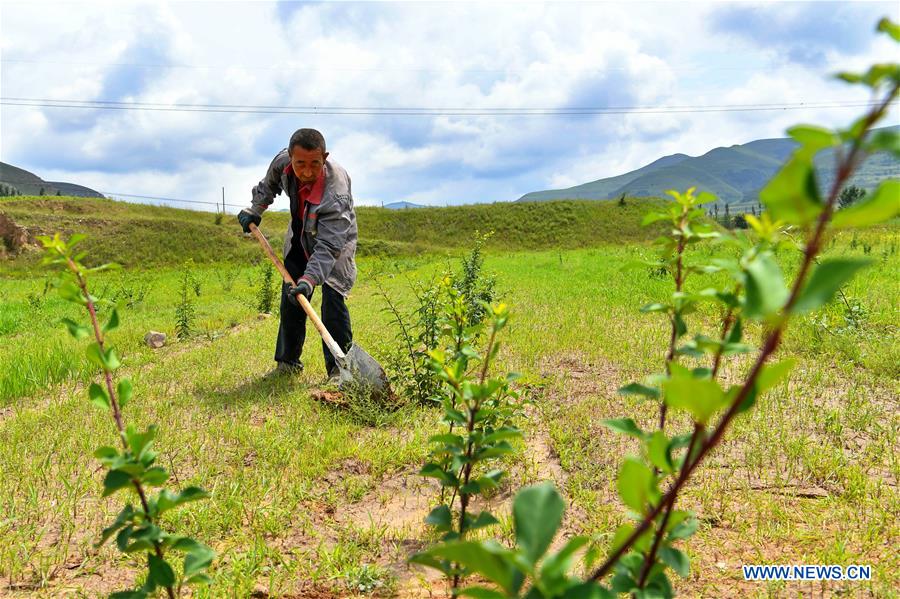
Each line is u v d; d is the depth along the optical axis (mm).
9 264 39312
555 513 814
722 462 3879
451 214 58812
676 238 1448
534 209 58375
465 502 1975
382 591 2709
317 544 3123
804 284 655
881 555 2803
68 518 3330
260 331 9672
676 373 879
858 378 5535
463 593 845
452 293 3975
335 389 5461
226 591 2629
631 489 926
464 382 2051
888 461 3840
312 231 5695
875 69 605
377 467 3982
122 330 10664
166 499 1619
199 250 46062
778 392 5184
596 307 10672
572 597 789
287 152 5996
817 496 3420
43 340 10188
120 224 46500
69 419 5105
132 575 2814
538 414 4996
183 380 6418
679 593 2588
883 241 22438
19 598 2646
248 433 4566
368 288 17672
